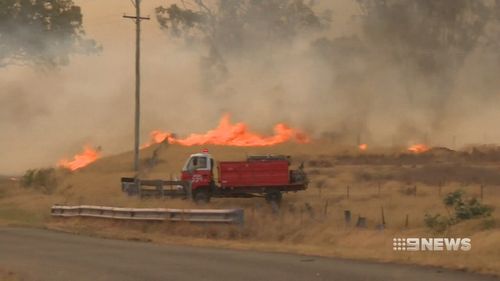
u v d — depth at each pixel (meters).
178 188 129.62
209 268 58.09
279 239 90.19
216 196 129.62
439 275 52.41
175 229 95.62
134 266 59.78
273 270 56.50
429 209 101.12
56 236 89.56
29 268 58.78
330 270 55.88
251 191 129.00
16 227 102.19
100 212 106.44
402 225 88.69
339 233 84.69
